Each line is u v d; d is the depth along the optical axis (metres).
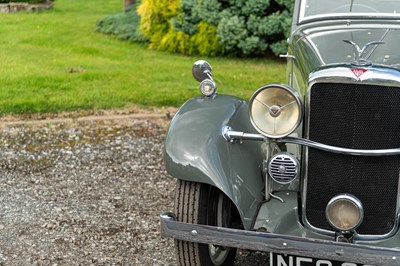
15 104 7.69
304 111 3.62
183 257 3.89
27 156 6.36
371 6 4.59
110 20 12.32
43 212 5.16
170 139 3.78
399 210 3.51
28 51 10.52
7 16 13.80
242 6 10.16
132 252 4.54
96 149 6.57
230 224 4.05
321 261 3.48
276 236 3.41
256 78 9.20
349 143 3.45
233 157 3.74
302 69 3.86
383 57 3.60
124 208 5.25
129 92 8.36
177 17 10.67
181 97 8.20
